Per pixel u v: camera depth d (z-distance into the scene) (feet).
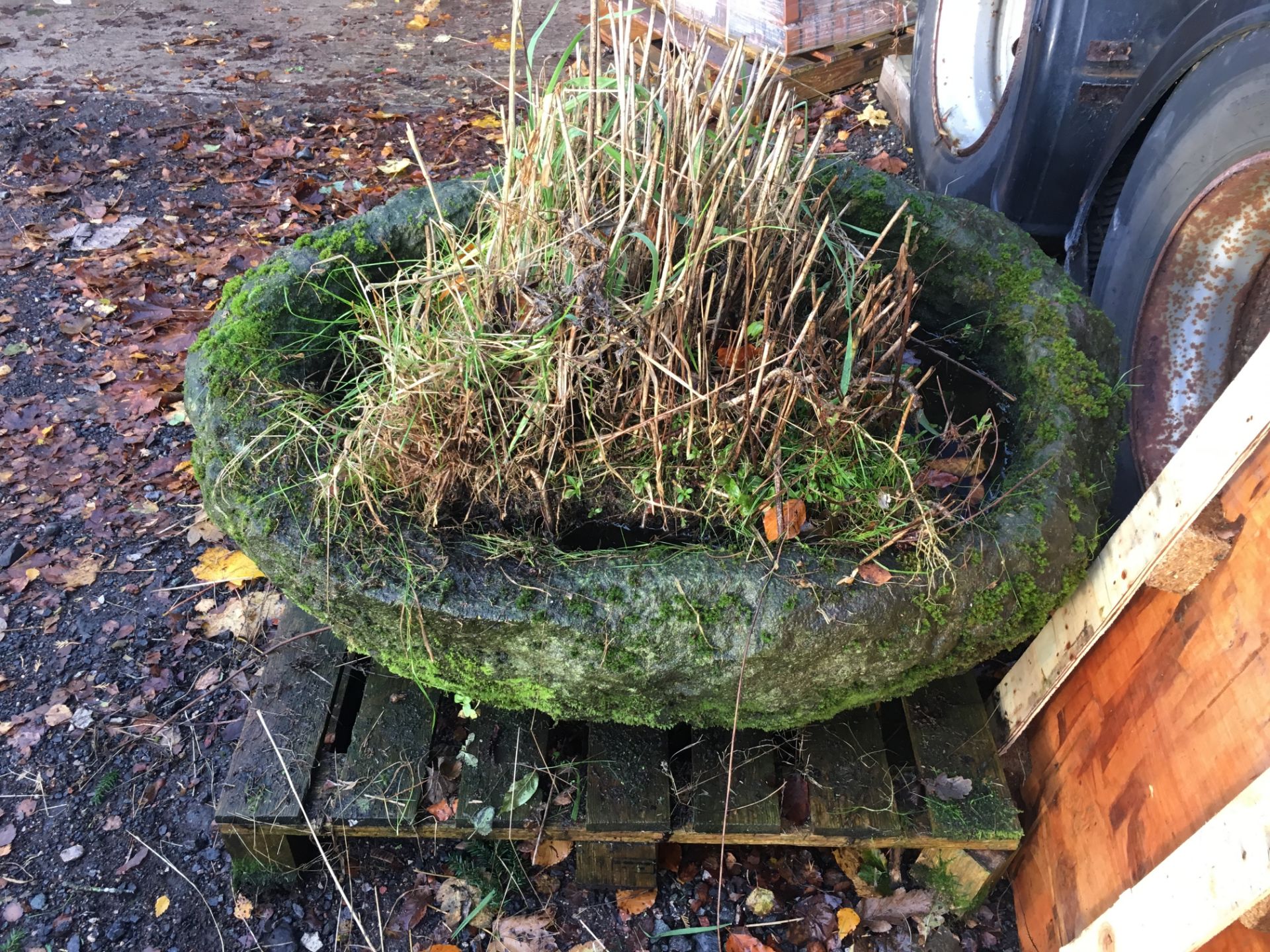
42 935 5.81
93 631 7.52
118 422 9.29
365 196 12.51
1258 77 5.15
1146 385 6.26
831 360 5.48
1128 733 4.79
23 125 13.64
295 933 5.77
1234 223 5.57
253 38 16.58
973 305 6.24
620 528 5.38
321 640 6.10
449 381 5.08
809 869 5.96
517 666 4.78
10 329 10.26
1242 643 4.00
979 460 5.60
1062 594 4.94
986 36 9.32
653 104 5.54
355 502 4.87
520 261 5.19
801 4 11.55
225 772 6.63
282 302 5.74
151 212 12.10
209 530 8.29
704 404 5.12
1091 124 7.40
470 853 6.01
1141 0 6.86
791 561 4.69
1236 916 3.62
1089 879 5.00
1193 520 4.17
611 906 5.82
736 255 5.37
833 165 6.61
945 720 5.71
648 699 4.89
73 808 6.45
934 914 5.71
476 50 16.17
